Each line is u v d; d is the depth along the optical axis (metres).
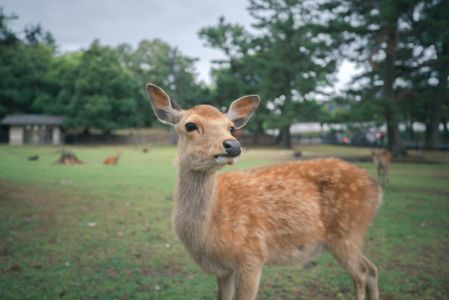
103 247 6.11
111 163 20.70
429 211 8.66
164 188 12.07
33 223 7.38
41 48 55.88
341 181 3.97
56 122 47.50
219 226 3.45
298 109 38.12
